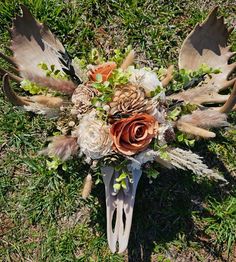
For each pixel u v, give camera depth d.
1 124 0.91
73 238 0.88
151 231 0.89
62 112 0.74
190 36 0.87
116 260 0.87
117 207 0.79
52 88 0.74
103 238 0.88
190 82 0.81
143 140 0.70
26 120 0.91
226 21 0.97
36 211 0.88
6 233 0.88
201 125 0.75
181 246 0.88
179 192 0.90
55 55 0.86
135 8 0.96
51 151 0.71
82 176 0.89
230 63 0.94
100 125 0.70
